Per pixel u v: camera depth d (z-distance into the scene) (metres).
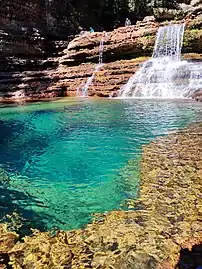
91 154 6.37
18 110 12.76
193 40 18.44
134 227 3.34
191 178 4.55
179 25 18.97
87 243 3.11
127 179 4.82
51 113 11.63
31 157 6.44
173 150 6.04
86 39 21.02
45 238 3.27
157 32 19.45
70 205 4.11
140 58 19.34
